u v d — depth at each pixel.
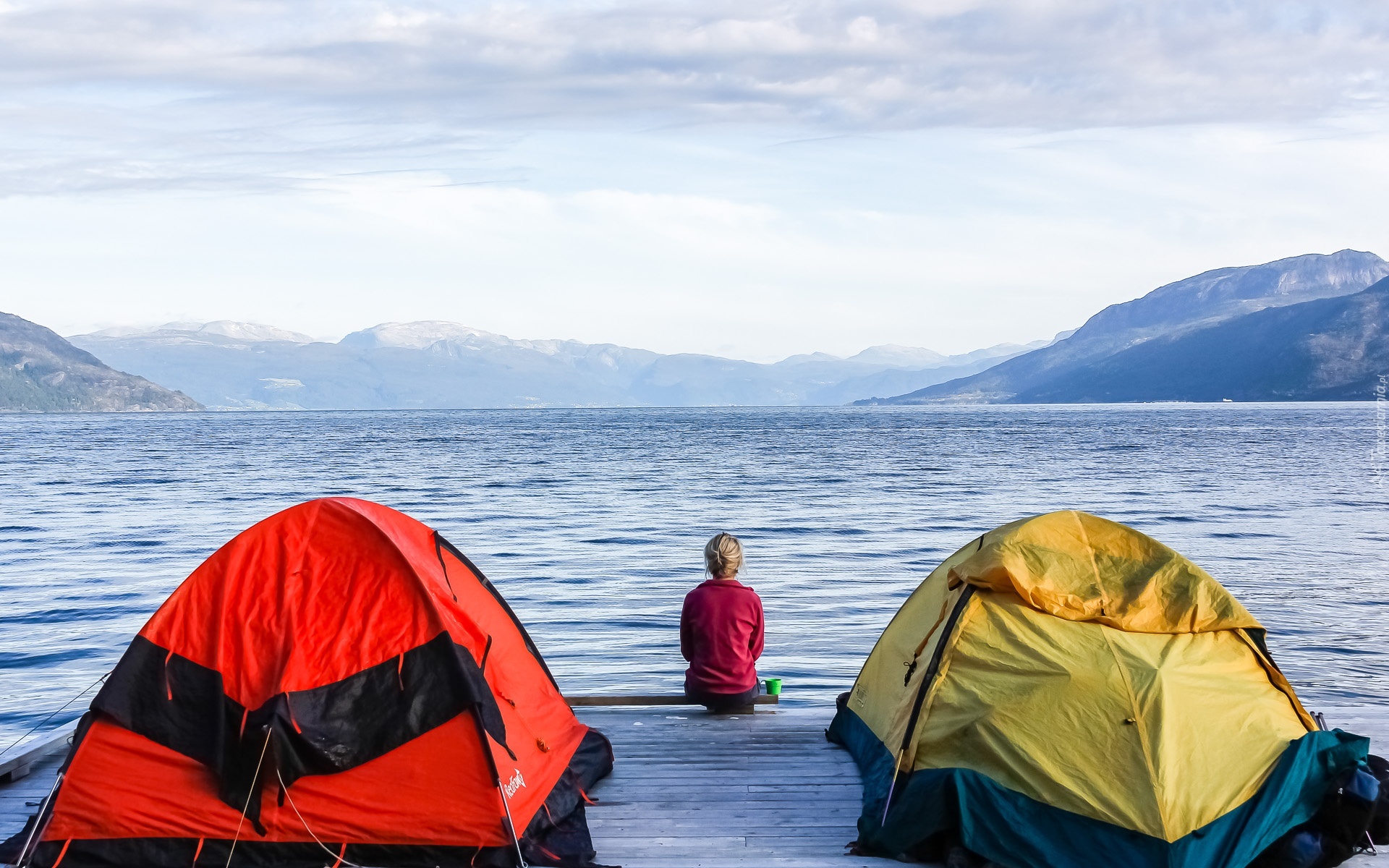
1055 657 5.09
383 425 152.25
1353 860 4.66
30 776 5.98
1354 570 19.61
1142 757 4.66
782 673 12.20
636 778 5.89
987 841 4.66
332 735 4.72
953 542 23.91
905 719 5.36
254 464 56.62
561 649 13.46
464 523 27.62
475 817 4.75
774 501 33.88
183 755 4.76
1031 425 128.12
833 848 4.96
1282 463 54.03
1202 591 5.35
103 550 22.67
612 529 26.23
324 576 5.04
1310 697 11.04
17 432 123.81
